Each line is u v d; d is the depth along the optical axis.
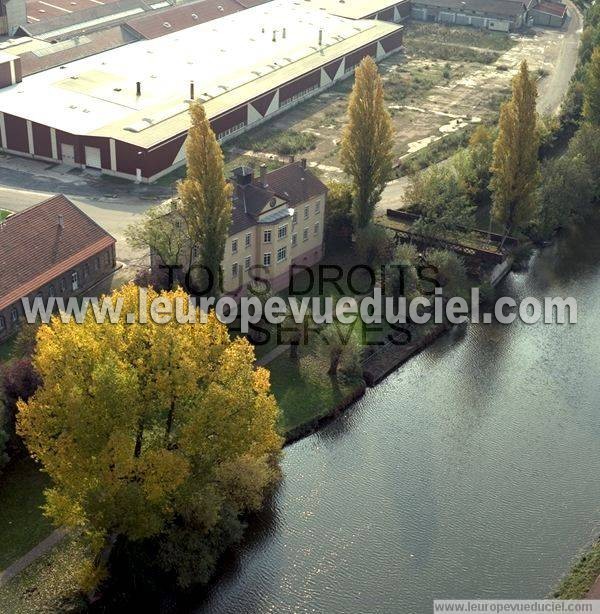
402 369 84.06
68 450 53.88
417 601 58.75
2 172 118.88
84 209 109.06
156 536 59.59
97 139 118.00
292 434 73.38
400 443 73.81
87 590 56.66
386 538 63.78
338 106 151.50
